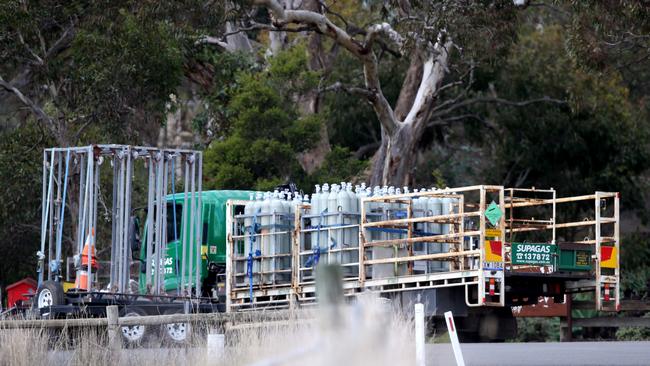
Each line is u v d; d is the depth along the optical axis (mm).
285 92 83188
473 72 96562
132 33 73438
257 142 79750
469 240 46812
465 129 103875
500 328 49406
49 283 46188
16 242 80562
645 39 73125
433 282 45125
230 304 50031
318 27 75500
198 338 33250
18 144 75562
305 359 11781
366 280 46156
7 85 75188
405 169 81375
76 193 73500
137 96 75188
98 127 74750
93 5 73188
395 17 83062
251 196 51156
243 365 28516
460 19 71812
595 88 97688
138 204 76812
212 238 53875
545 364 32719
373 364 11617
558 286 48406
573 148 98625
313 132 81812
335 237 47188
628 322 58281
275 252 49094
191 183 49938
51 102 78000
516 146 100812
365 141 104500
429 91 81312
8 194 75688
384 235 46750
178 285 50219
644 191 103312
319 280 11242
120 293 46656
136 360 32250
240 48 90188
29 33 73625
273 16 74375
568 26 80125
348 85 98125
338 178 83062
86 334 33719
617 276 47906
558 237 96062
